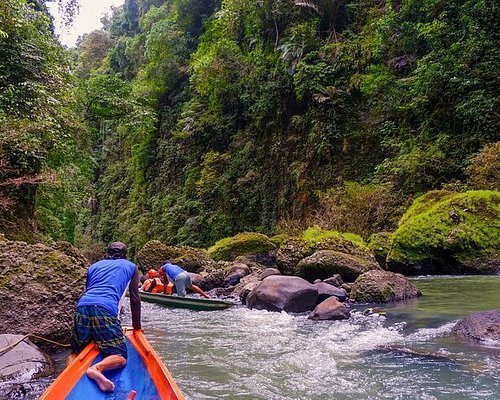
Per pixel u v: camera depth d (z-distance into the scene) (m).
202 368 4.45
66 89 13.37
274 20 25.70
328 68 21.52
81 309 3.73
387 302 7.71
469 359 4.25
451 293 8.16
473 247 10.82
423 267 11.32
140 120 18.55
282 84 23.73
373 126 19.89
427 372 4.00
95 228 44.28
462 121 16.05
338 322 6.44
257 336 5.84
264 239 15.23
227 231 25.20
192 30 36.38
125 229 36.72
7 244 5.84
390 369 4.15
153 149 36.34
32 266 5.57
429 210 11.98
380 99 19.77
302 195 20.98
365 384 3.82
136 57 42.25
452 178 15.41
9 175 11.20
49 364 4.41
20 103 11.55
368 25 22.00
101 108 18.16
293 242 10.81
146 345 3.79
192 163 30.30
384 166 17.30
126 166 42.19
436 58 16.77
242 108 27.83
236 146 26.97
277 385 3.90
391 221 15.63
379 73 19.56
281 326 6.40
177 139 32.16
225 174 26.34
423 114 17.64
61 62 14.03
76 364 3.32
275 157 23.75
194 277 10.94
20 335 4.68
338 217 16.64
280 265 10.49
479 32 16.05
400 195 16.41
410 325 5.86
